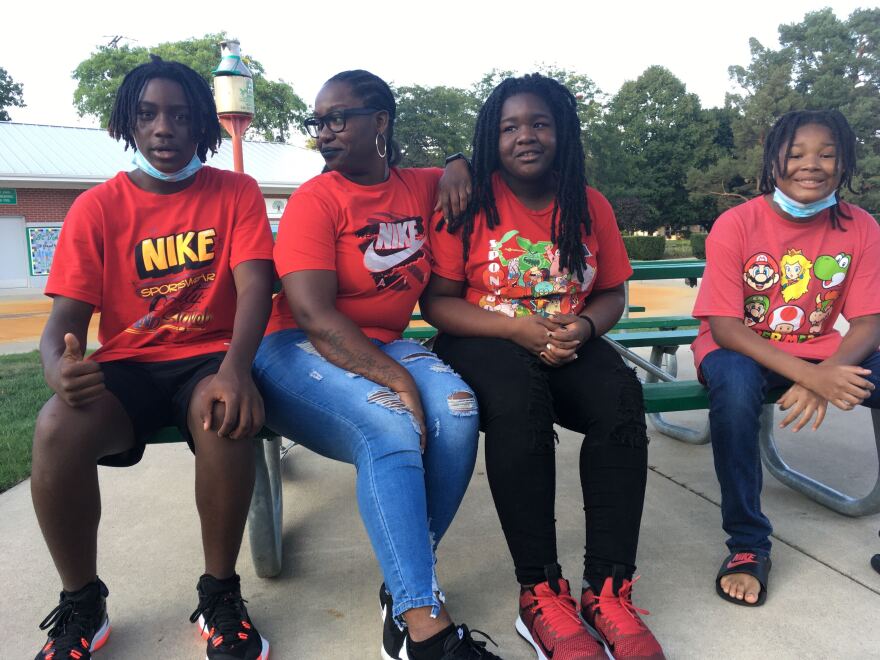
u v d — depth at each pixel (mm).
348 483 3137
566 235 2129
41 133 19953
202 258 1961
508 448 1776
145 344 1957
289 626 1970
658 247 28984
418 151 39375
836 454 3365
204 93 1998
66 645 1688
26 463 3352
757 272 2311
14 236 18016
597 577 1796
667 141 48156
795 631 1908
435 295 2199
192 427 1729
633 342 3719
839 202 2334
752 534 2125
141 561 2385
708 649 1826
